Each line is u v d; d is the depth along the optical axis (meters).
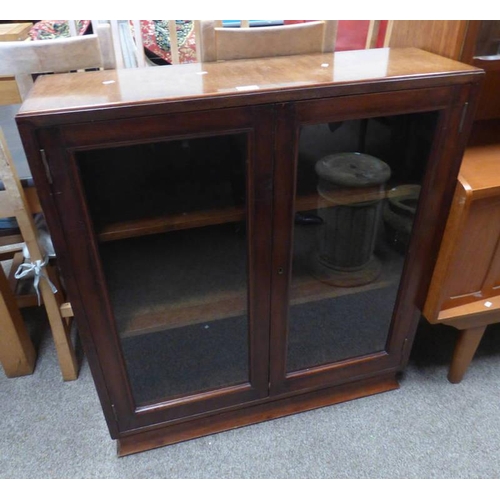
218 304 1.06
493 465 1.16
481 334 1.29
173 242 0.96
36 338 1.57
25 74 1.06
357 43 1.46
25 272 1.21
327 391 1.33
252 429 1.26
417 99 0.88
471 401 1.33
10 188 1.07
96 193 0.84
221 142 0.84
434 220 1.05
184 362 1.15
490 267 1.19
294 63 0.98
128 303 1.01
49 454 1.20
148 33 1.49
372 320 1.25
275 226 0.94
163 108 0.75
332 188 0.96
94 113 0.73
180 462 1.18
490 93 1.31
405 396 1.35
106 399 1.09
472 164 1.11
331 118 0.85
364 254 1.12
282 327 1.12
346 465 1.17
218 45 1.04
